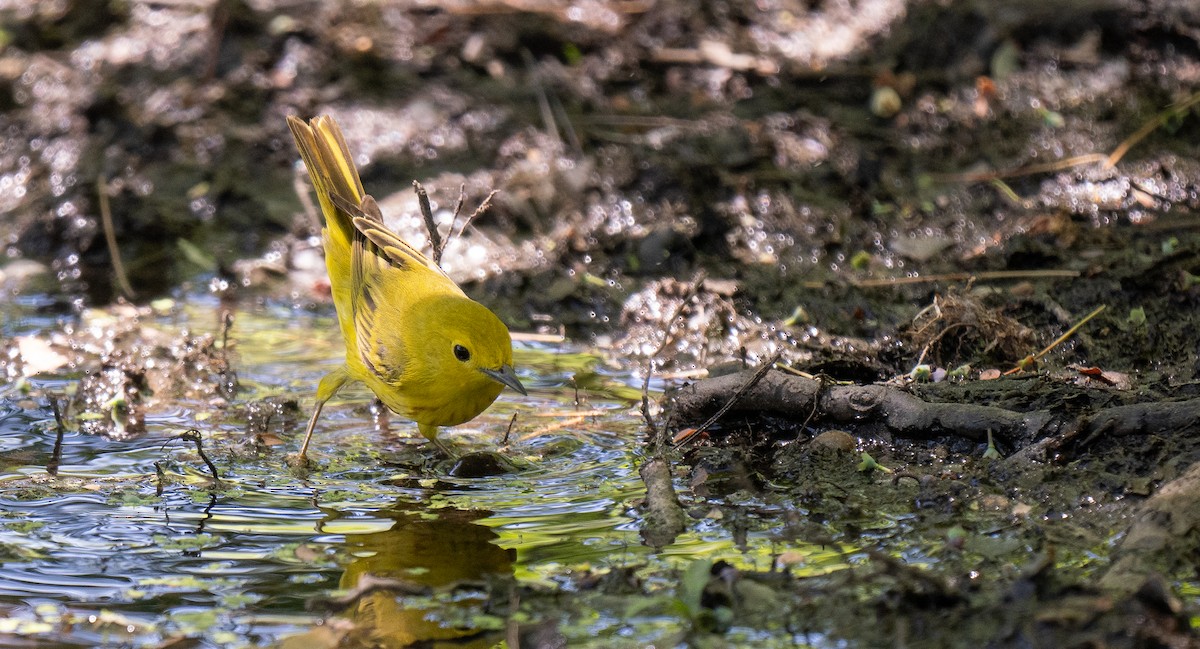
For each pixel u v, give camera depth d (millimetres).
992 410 9453
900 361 11234
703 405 10227
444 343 9609
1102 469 8766
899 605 7203
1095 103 16547
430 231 11484
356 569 8086
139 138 16906
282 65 18375
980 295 12359
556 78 17938
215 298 13906
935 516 8516
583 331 12875
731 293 13102
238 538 8555
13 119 17422
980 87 16859
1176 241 12914
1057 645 6586
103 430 10555
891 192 14961
